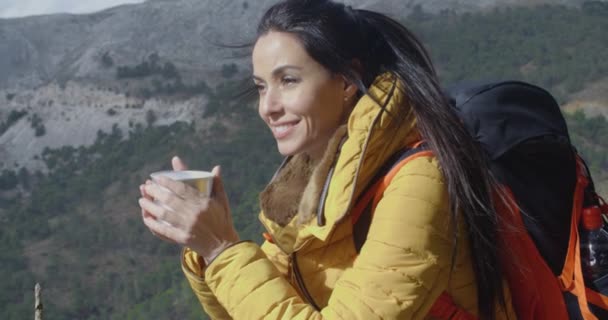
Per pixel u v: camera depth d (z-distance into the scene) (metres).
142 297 80.38
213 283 1.53
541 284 1.62
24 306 80.81
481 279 1.56
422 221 1.44
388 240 1.44
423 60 1.63
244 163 103.81
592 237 1.71
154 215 1.55
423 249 1.43
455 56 122.19
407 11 159.75
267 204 1.79
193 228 1.51
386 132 1.54
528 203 1.65
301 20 1.57
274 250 1.90
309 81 1.58
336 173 1.54
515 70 114.69
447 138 1.50
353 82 1.57
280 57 1.58
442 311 1.53
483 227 1.51
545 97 1.77
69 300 83.25
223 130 121.75
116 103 174.50
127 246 98.62
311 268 1.68
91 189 121.69
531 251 1.60
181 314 66.69
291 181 1.77
